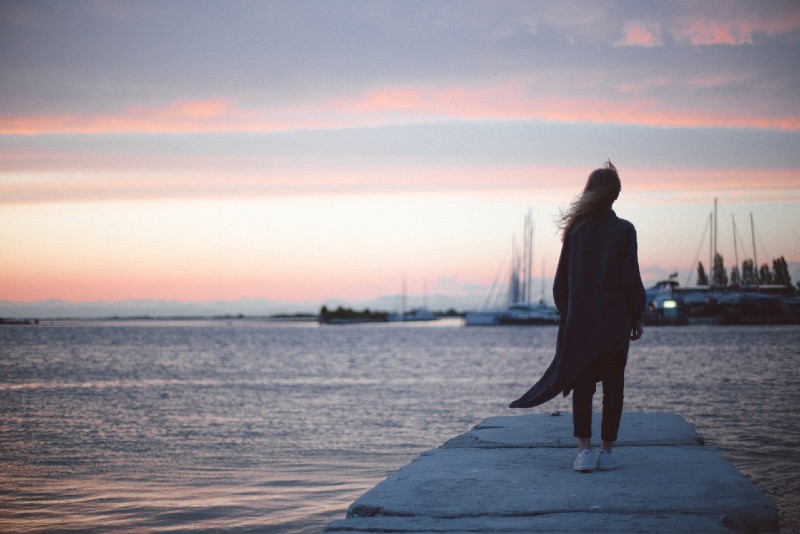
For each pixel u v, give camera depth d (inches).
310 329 6259.8
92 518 315.6
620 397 203.5
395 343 3002.0
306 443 544.1
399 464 453.1
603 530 145.8
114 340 3624.5
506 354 2054.6
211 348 2672.2
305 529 293.6
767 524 156.5
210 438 577.3
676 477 191.8
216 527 298.4
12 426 664.4
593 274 196.7
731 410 637.3
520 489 180.5
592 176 204.7
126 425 666.8
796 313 4264.3
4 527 301.6
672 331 3567.9
